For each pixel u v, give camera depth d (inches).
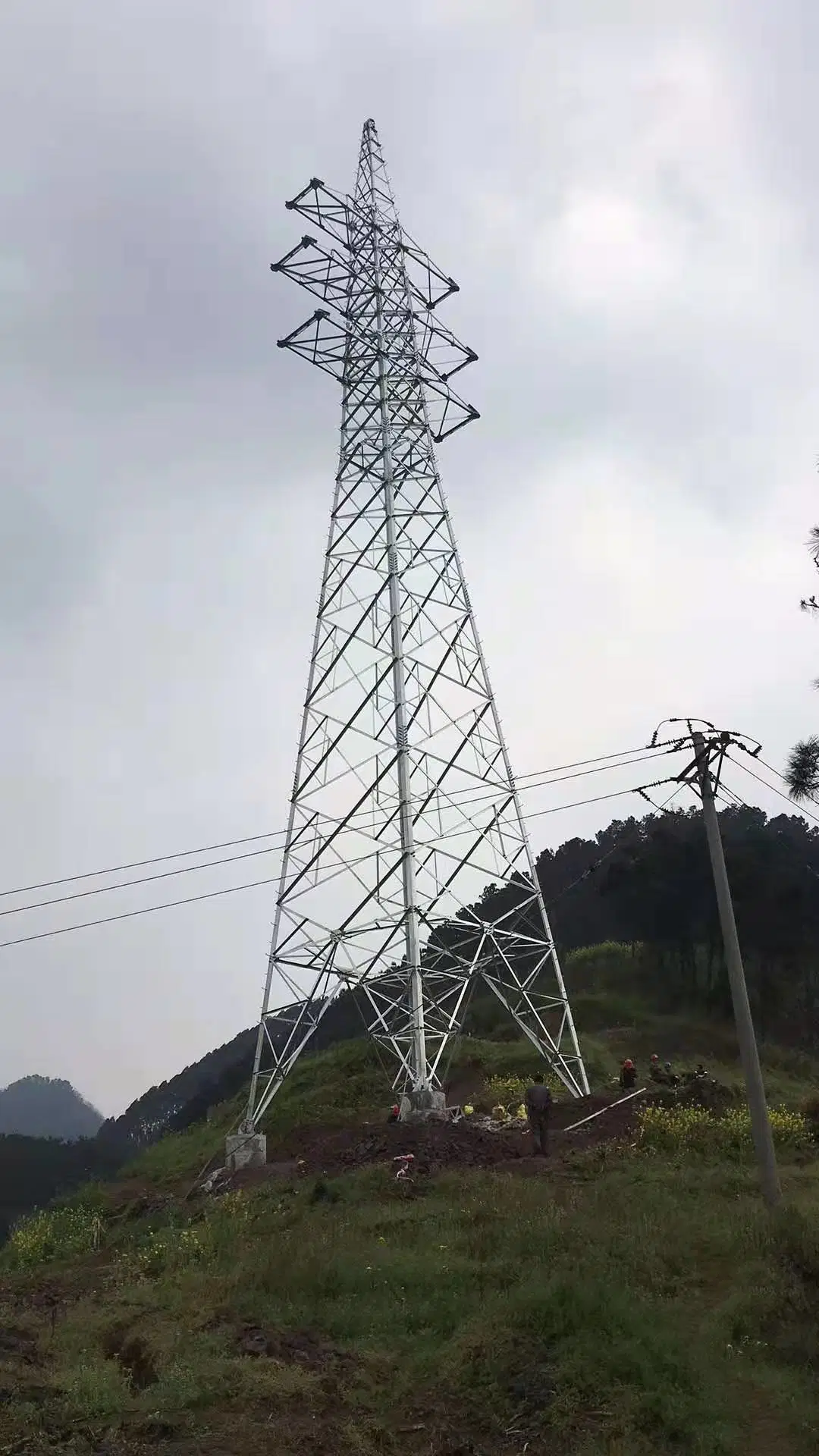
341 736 1237.7
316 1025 1167.6
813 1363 499.5
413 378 1441.9
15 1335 574.6
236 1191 950.4
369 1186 870.4
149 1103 4313.5
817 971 2300.7
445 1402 470.0
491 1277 589.3
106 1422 440.8
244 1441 425.4
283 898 1196.5
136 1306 611.8
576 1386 464.1
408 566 1307.8
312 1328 553.6
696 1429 438.3
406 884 1142.3
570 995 2400.3
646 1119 982.4
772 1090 1670.8
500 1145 986.7
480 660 1305.4
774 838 2536.9
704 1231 659.4
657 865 2509.8
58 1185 1924.2
